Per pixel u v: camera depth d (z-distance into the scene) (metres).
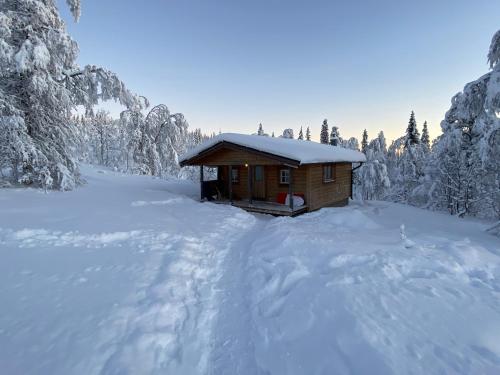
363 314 3.65
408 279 4.78
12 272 4.56
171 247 6.42
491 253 6.37
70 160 12.84
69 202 9.95
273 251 6.46
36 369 2.69
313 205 13.41
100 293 4.14
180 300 4.32
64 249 5.71
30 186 11.73
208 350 3.44
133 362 2.94
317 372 2.94
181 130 27.62
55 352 2.93
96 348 3.04
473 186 18.16
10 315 3.48
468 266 5.43
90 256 5.48
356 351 3.05
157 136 27.42
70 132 13.08
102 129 49.12
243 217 10.65
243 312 4.29
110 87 14.27
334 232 8.31
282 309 4.19
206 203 13.23
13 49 10.23
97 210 9.09
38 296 3.95
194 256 6.10
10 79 11.33
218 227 8.81
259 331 3.77
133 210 9.75
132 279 4.65
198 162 14.48
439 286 4.51
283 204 13.34
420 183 23.38
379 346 3.05
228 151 13.58
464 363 2.84
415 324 3.47
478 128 12.43
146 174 26.12
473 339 3.21
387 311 3.73
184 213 10.49
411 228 10.16
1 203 8.73
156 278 4.79
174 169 29.55
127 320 3.57
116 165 36.47
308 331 3.56
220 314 4.22
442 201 21.56
